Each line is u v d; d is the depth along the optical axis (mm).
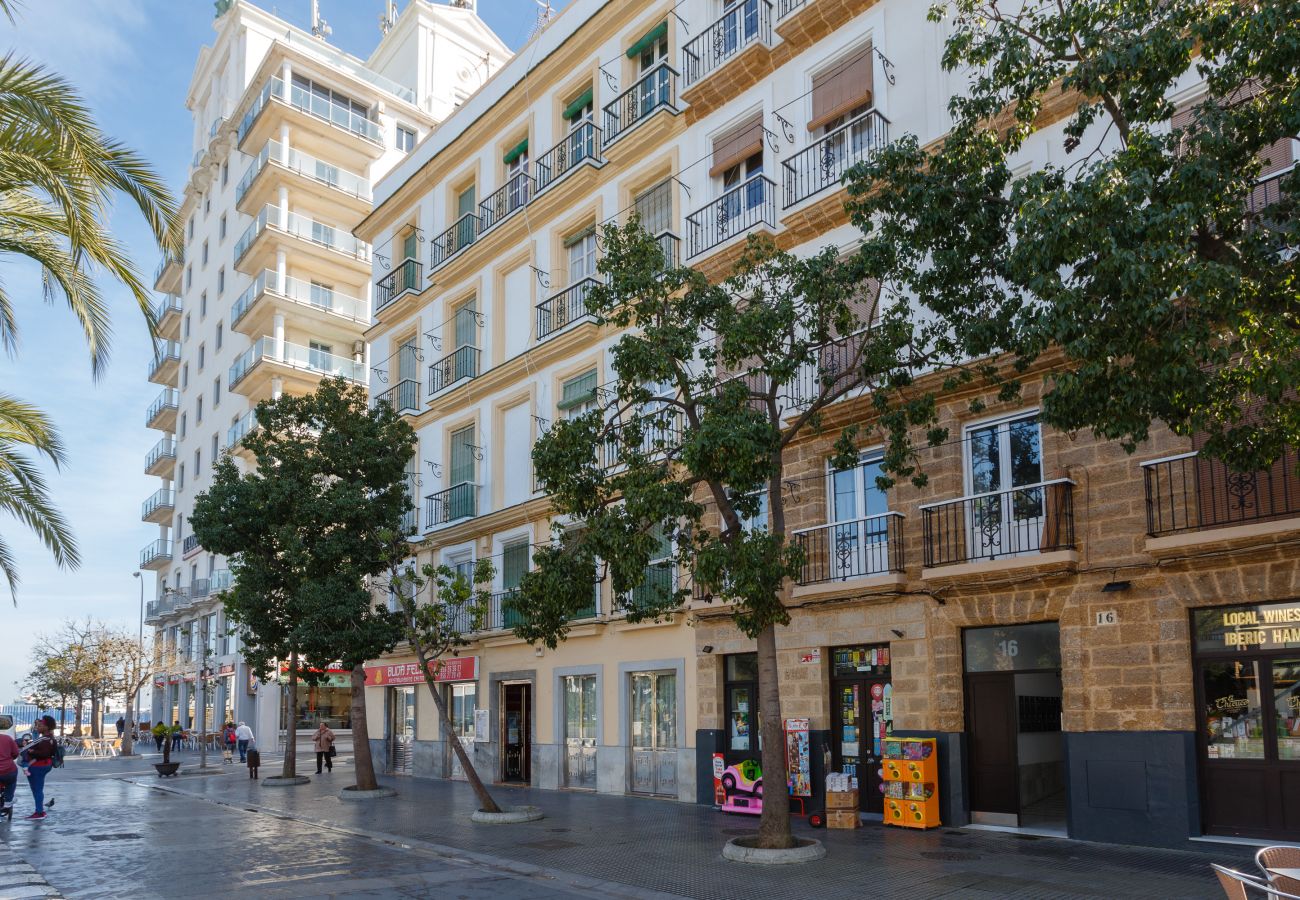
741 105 18484
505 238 24297
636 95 20812
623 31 21625
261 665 23078
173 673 47875
